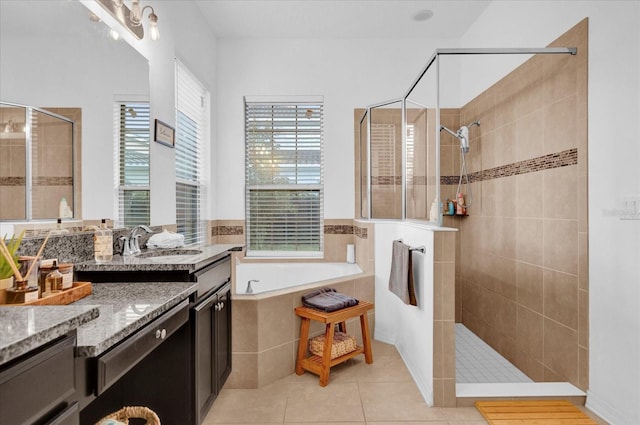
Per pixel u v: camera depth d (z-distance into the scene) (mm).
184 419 1557
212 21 3391
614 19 1811
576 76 2074
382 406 2023
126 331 907
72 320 712
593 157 1950
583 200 2018
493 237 3004
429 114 2475
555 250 2250
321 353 2412
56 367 709
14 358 613
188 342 1561
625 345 1756
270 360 2303
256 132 3842
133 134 2078
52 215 1452
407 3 3102
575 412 1902
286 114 3842
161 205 2445
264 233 3871
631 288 1725
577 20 2070
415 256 2391
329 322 2258
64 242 1513
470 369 2609
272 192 3881
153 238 2148
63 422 729
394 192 3164
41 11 1406
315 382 2309
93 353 784
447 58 3686
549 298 2307
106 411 1565
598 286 1918
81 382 799
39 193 1385
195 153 3285
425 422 1868
